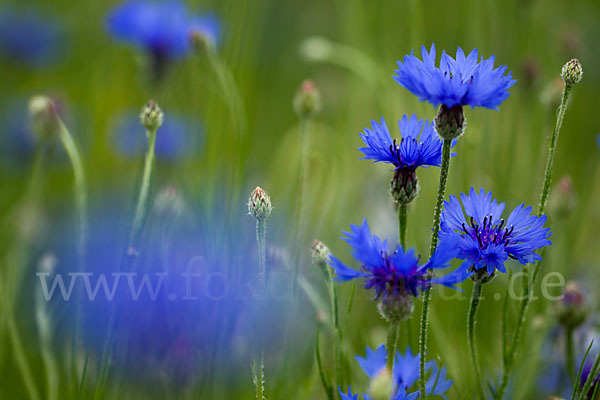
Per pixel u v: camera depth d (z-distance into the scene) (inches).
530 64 62.9
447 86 51.0
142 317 56.7
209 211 59.2
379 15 72.5
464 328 59.2
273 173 70.4
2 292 58.9
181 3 63.4
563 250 61.7
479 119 63.3
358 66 66.9
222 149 62.4
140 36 62.9
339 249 62.1
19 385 60.6
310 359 58.9
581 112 85.4
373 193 70.1
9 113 83.6
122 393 56.9
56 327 57.1
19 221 62.7
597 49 90.6
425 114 62.5
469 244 51.9
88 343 56.9
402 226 52.6
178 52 63.1
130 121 76.5
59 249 63.4
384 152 52.3
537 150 63.8
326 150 73.2
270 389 56.8
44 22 95.7
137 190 54.8
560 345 57.5
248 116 66.4
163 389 57.0
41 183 65.8
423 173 62.1
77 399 54.2
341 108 72.4
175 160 64.6
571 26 83.3
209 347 57.0
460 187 61.2
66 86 95.6
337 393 53.6
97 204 70.2
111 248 60.9
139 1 63.1
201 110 63.6
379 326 61.9
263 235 52.4
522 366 56.9
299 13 105.0
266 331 57.2
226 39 62.7
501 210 52.6
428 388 53.2
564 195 58.4
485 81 51.0
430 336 58.6
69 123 65.7
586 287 61.1
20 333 61.2
